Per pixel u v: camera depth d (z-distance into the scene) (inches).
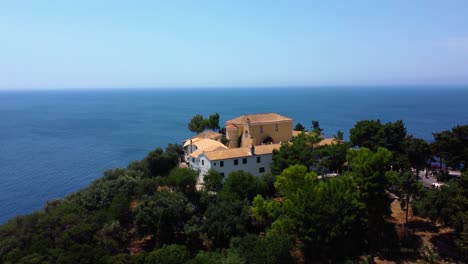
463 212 1771.7
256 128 3590.1
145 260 1672.0
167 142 6845.5
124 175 2923.2
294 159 2751.0
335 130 7524.6
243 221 2165.4
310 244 1862.7
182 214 2209.6
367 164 1977.1
